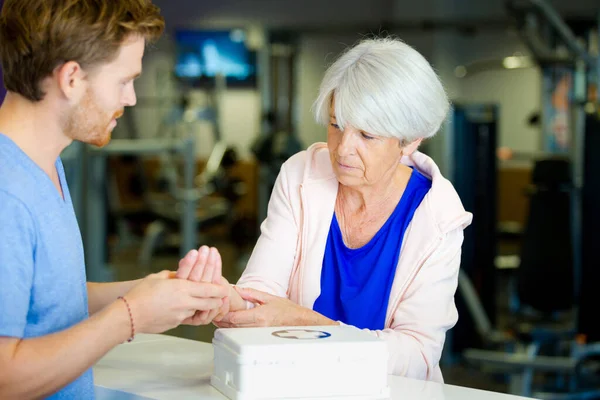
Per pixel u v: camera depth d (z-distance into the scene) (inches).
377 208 69.5
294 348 50.4
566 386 161.9
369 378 51.8
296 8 407.8
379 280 68.1
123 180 371.2
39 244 44.8
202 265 53.3
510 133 375.6
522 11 201.5
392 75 61.3
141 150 210.4
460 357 172.2
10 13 43.9
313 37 405.4
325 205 69.6
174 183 302.7
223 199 357.4
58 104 44.9
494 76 375.6
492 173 171.3
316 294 69.3
